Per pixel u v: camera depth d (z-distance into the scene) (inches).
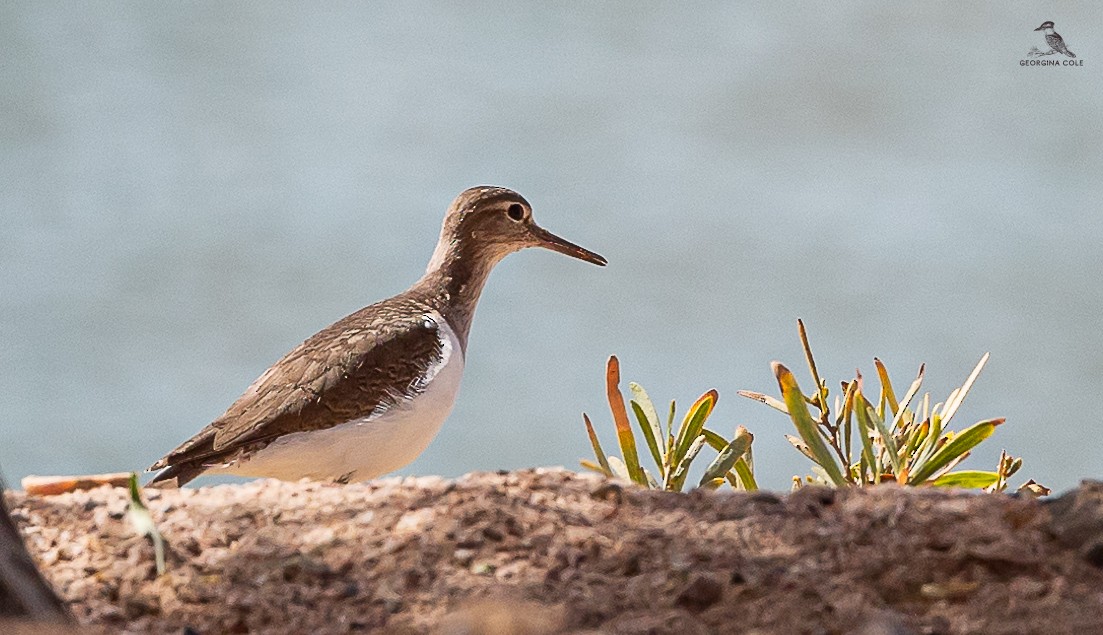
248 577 220.2
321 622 208.5
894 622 195.5
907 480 275.6
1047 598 200.5
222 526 234.2
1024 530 215.0
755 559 213.3
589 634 196.7
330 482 289.0
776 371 269.4
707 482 274.7
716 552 215.9
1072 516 212.8
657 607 204.4
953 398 288.2
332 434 313.9
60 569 225.9
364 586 215.8
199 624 210.8
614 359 281.1
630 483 246.2
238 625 210.2
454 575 215.5
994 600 200.8
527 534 224.4
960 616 198.5
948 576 206.4
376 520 231.6
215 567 223.6
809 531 219.1
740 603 204.2
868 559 210.4
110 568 225.3
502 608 203.8
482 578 213.8
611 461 293.7
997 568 207.3
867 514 221.5
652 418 287.6
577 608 204.1
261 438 310.8
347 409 315.6
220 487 251.8
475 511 230.1
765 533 220.1
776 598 203.9
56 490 269.4
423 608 209.2
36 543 233.8
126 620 212.8
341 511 235.8
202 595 216.8
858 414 274.2
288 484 250.5
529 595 208.2
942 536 213.6
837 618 199.3
